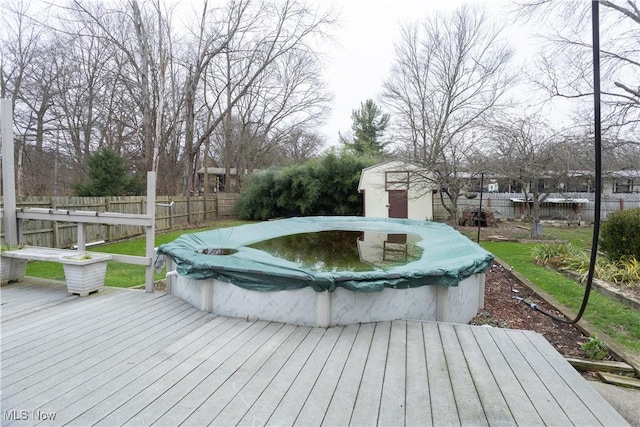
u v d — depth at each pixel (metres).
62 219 4.10
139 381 1.93
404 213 12.90
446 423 1.59
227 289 3.03
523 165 9.26
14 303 3.28
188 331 2.66
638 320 3.38
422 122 13.84
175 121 15.08
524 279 4.88
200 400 1.75
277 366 2.11
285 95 20.25
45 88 13.75
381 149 21.44
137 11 10.79
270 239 7.28
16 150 13.25
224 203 17.06
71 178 15.40
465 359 2.22
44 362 2.14
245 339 2.51
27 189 14.02
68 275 3.53
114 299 3.45
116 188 10.45
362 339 2.52
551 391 1.87
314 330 2.68
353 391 1.85
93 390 1.83
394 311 2.93
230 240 6.45
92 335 2.57
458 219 12.50
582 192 14.06
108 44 12.48
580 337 2.97
